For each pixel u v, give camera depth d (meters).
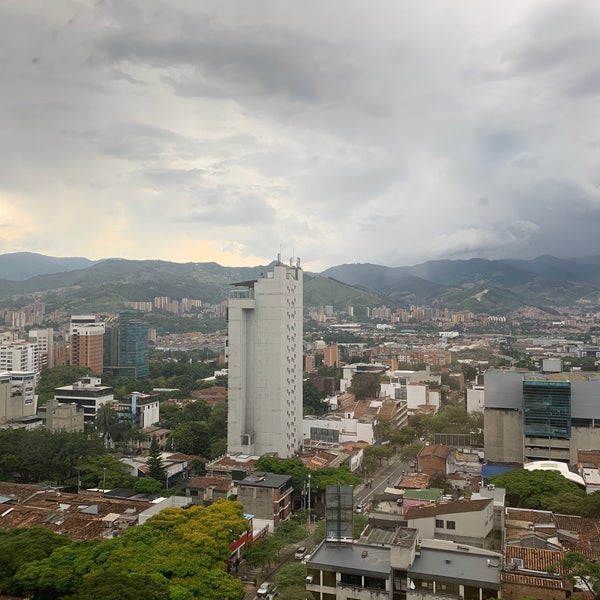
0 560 76.81
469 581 63.19
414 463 170.75
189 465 158.00
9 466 140.12
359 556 70.69
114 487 135.25
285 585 74.31
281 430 167.00
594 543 82.31
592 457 140.62
